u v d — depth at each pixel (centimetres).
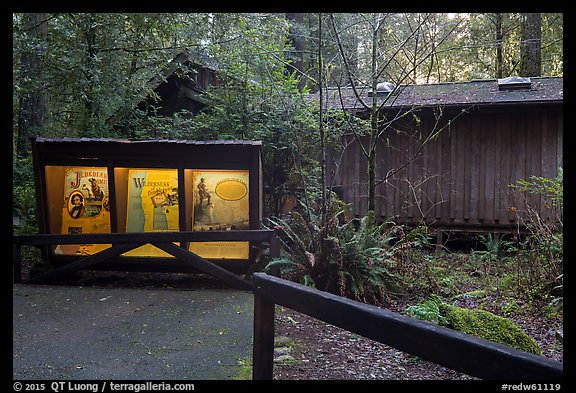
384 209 1280
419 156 1257
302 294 222
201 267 667
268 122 962
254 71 1004
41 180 735
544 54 2114
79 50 974
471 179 1229
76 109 1164
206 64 1082
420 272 770
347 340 514
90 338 452
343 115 949
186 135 1027
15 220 1080
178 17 984
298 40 1245
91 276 758
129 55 1078
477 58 2073
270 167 969
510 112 1204
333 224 699
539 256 736
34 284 685
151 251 735
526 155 1198
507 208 1148
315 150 991
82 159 739
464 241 1265
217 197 743
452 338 152
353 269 673
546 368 126
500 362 138
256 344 260
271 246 673
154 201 749
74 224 754
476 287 785
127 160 738
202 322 506
